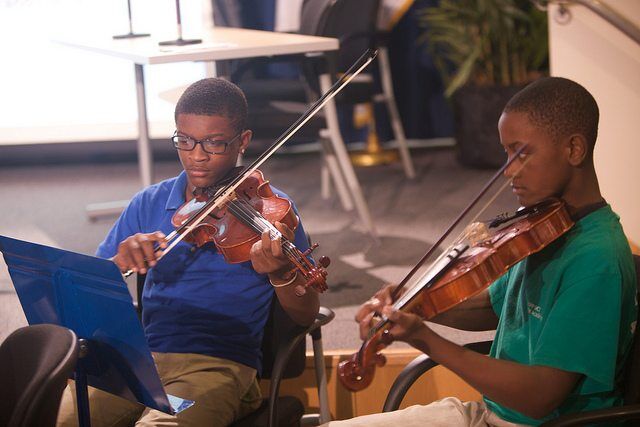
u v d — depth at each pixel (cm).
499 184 526
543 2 417
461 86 560
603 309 176
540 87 185
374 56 229
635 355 183
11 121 614
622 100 393
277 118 405
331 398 306
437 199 504
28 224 490
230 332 232
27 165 632
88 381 205
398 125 555
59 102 613
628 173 397
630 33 361
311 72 418
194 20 584
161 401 192
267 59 418
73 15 594
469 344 221
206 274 232
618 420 174
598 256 179
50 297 200
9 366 175
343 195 485
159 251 217
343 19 456
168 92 406
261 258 202
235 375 227
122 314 184
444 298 180
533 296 190
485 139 557
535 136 183
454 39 558
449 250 196
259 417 227
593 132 186
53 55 607
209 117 224
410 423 201
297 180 562
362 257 411
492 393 178
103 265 180
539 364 178
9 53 604
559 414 189
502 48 551
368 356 175
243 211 226
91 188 567
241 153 240
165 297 234
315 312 222
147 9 579
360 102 475
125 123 616
